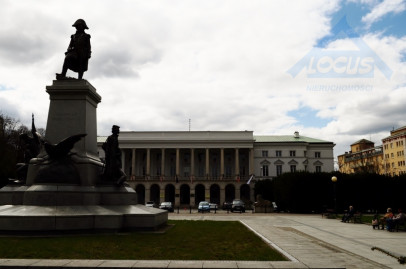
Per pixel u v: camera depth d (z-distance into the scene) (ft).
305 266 31.45
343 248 47.19
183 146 341.62
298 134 374.43
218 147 341.21
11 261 31.83
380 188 179.32
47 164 55.77
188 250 39.42
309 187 174.50
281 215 147.54
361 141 475.31
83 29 66.44
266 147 353.51
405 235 66.74
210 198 351.67
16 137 211.82
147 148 342.85
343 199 176.45
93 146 63.46
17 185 59.21
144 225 52.95
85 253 36.09
